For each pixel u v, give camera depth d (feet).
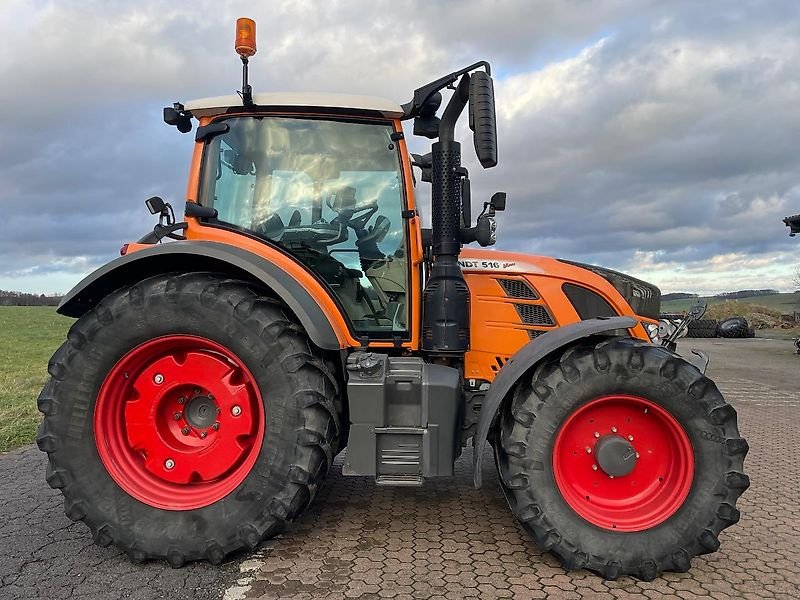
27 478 13.11
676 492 8.82
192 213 10.52
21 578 8.30
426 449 9.11
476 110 9.05
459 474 13.71
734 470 8.63
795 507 11.61
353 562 8.84
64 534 9.87
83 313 10.32
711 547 8.56
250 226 10.72
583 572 8.65
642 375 8.78
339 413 9.38
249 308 8.89
